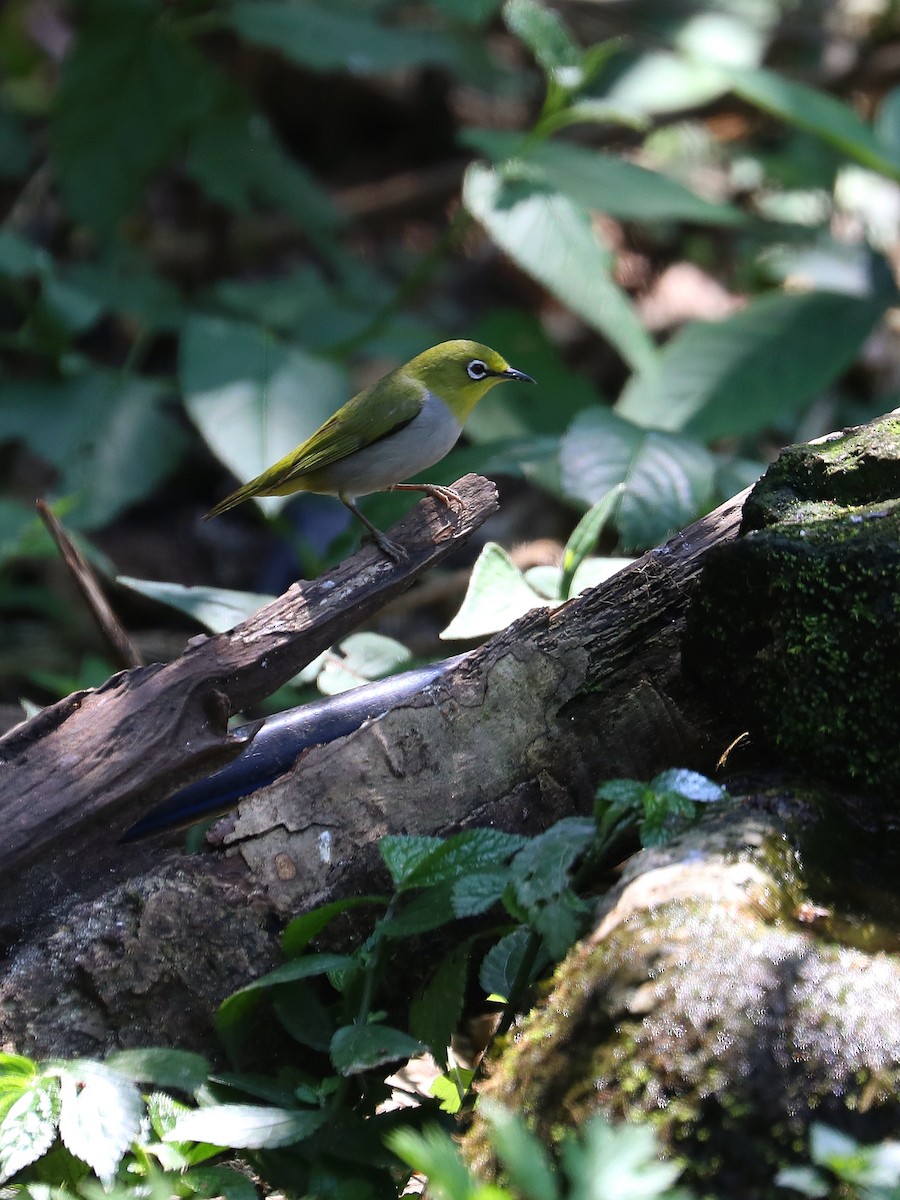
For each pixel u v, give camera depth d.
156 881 5.00
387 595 5.64
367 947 4.83
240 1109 4.35
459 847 4.62
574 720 5.43
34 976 4.84
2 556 9.05
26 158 14.79
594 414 8.48
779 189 16.73
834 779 4.94
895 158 11.68
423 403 7.23
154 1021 4.88
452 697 5.34
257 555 13.12
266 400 10.26
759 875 4.21
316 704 5.79
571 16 15.87
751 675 5.14
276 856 5.09
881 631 4.71
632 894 4.16
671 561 5.64
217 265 15.98
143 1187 4.19
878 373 14.80
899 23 16.48
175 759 5.16
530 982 4.75
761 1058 3.56
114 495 11.21
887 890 4.58
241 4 12.96
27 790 5.07
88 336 15.19
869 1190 3.18
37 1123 4.05
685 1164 3.46
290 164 14.09
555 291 10.40
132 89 12.80
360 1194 4.35
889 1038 3.58
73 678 10.96
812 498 5.28
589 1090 3.68
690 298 16.09
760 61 16.50
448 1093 4.96
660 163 17.03
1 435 11.33
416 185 15.91
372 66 12.89
